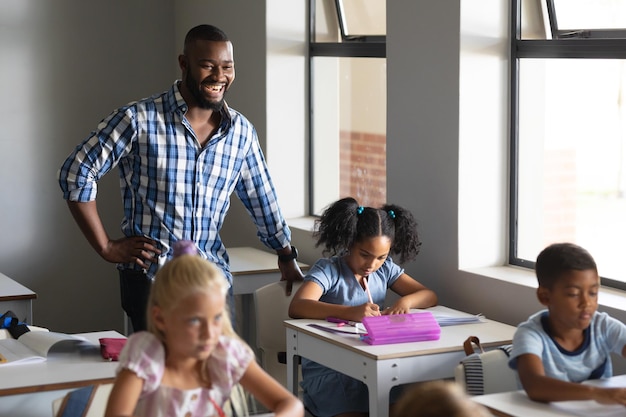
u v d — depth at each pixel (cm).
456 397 115
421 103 377
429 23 369
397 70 389
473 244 366
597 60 335
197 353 181
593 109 338
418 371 289
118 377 186
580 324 240
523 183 368
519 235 371
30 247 548
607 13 332
